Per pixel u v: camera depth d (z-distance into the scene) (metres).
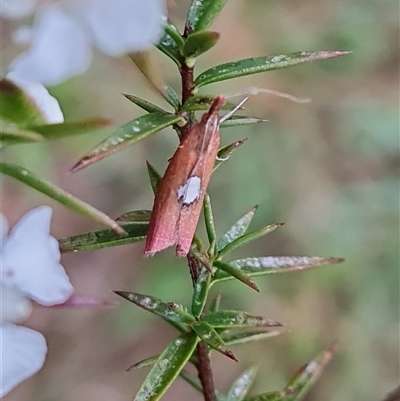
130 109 0.20
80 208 0.07
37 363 0.07
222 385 0.19
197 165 0.08
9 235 0.07
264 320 0.09
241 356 0.20
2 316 0.07
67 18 0.07
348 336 0.20
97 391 0.20
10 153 0.19
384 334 0.20
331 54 0.08
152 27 0.07
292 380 0.09
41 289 0.07
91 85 0.19
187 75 0.08
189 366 0.16
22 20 0.07
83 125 0.07
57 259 0.07
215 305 0.09
